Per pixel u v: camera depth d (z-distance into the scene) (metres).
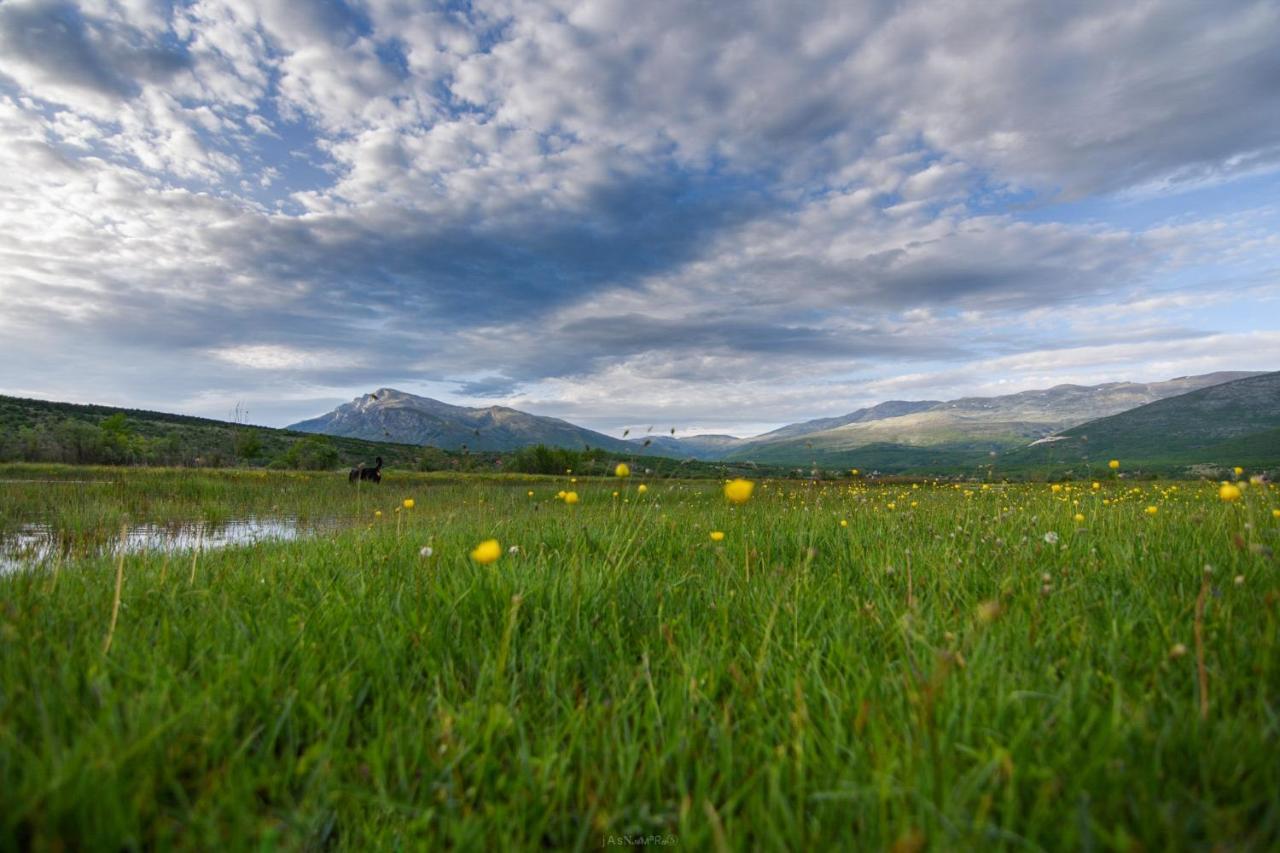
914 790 1.43
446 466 40.59
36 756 1.57
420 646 2.59
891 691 2.04
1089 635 2.38
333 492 21.23
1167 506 7.19
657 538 5.18
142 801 1.49
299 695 2.09
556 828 1.65
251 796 1.59
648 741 1.93
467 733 1.93
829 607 3.14
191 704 1.87
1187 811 1.42
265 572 4.21
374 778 1.74
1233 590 2.75
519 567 3.91
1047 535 4.05
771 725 1.91
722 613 2.94
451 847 1.57
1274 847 1.26
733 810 1.62
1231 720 1.70
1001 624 2.56
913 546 4.61
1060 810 1.44
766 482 13.02
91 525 11.51
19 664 2.14
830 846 1.41
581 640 2.65
